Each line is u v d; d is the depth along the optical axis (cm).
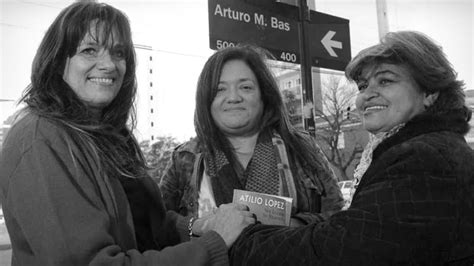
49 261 114
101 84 154
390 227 120
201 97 216
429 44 150
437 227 118
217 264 137
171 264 127
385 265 120
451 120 140
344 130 1098
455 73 149
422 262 119
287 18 284
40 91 141
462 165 126
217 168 211
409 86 150
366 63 160
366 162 198
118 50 161
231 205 166
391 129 156
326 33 312
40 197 117
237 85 212
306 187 218
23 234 123
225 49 222
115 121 177
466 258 123
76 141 137
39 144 123
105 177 141
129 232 148
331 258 126
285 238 139
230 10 254
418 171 123
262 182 208
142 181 175
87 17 149
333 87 1028
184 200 220
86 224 120
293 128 235
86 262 117
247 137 221
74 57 149
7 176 122
